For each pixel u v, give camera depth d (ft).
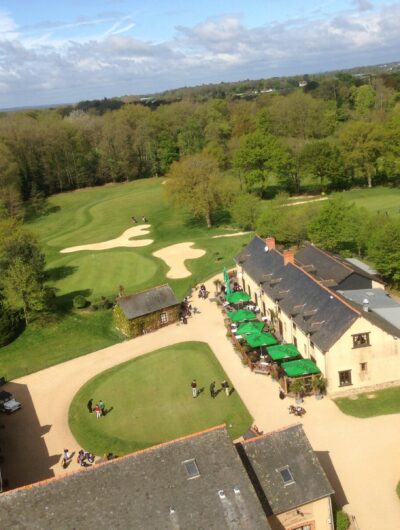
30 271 226.38
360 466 124.16
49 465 138.31
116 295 246.68
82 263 296.10
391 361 154.71
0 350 211.00
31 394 176.14
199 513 90.02
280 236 277.03
